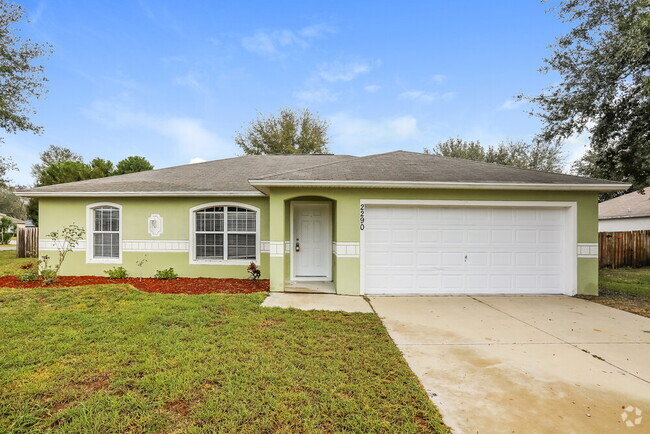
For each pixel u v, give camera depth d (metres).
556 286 8.25
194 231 10.22
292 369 3.74
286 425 2.73
